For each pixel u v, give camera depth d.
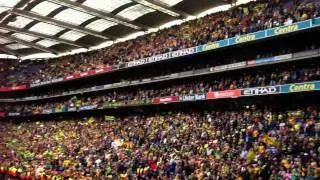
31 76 69.44
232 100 38.09
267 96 34.56
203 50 38.00
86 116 58.03
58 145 48.88
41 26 57.91
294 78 31.44
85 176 34.06
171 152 32.84
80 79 57.56
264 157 25.53
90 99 56.72
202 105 41.03
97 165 36.31
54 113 62.19
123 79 51.28
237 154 28.23
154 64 45.28
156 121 42.88
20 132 62.84
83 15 52.38
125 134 43.50
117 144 40.94
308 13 30.38
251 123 31.70
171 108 44.69
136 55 48.09
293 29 30.16
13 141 58.34
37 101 67.94
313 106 30.28
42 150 49.12
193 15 47.84
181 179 27.70
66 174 36.50
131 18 51.38
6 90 69.81
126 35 58.31
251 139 29.20
